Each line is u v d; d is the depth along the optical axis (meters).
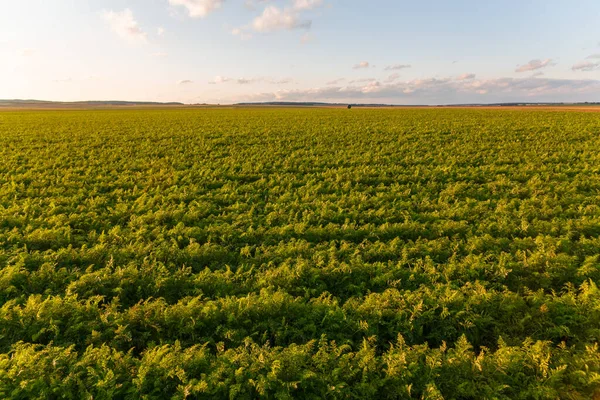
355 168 19.92
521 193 15.00
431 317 7.19
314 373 5.79
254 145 28.08
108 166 20.94
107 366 6.04
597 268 8.71
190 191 16.09
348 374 5.91
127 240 11.07
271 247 10.60
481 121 43.34
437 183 16.81
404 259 9.61
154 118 60.62
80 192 15.95
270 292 8.22
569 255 9.62
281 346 6.72
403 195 15.21
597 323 7.05
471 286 8.18
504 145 24.94
